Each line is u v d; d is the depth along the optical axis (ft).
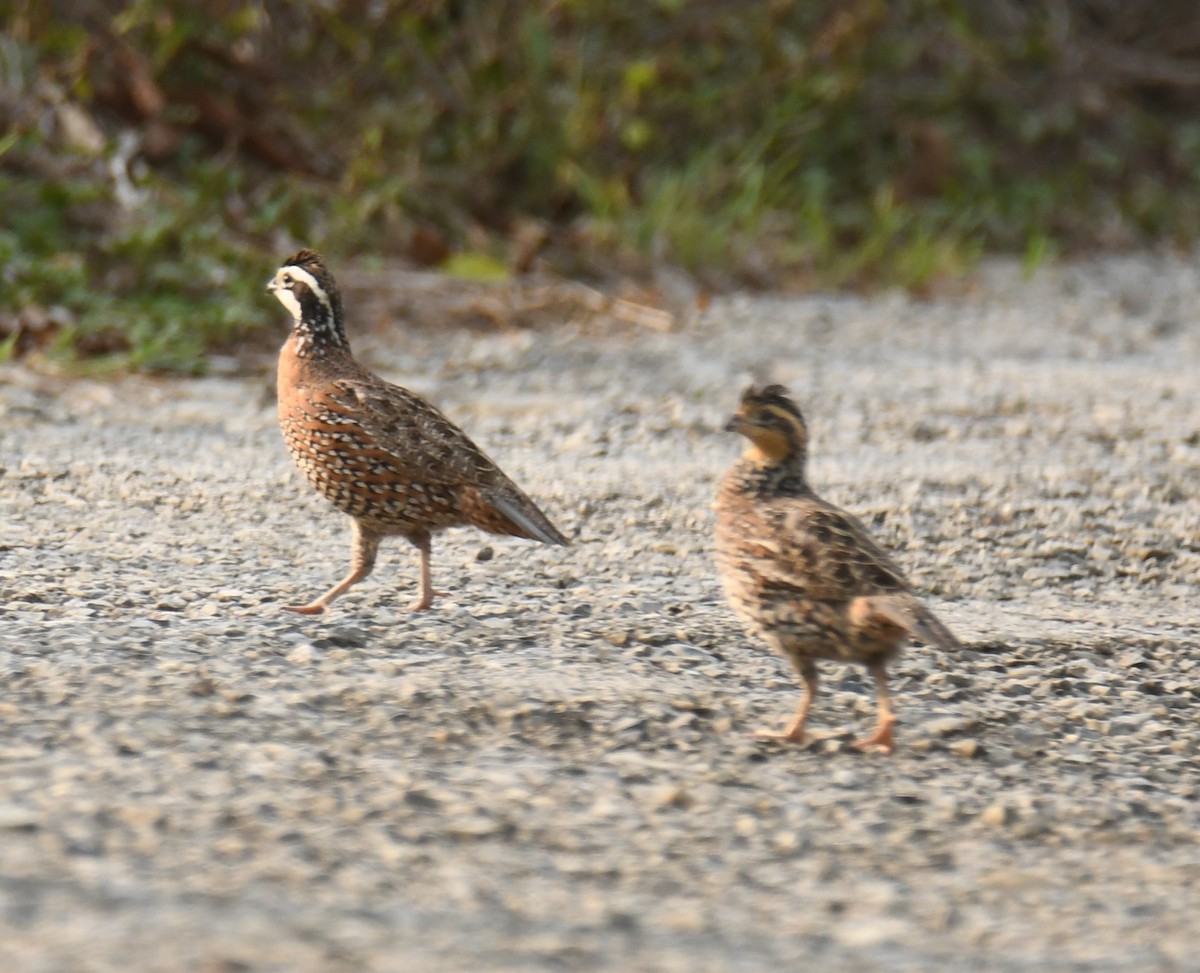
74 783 23.15
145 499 41.65
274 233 70.33
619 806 24.54
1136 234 103.45
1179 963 20.62
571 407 55.52
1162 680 33.01
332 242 70.90
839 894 22.27
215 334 60.18
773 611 27.58
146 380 55.77
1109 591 39.11
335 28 80.94
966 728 29.37
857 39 93.04
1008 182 102.32
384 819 23.17
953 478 47.62
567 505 43.42
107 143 68.59
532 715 27.71
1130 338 73.36
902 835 24.54
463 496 33.47
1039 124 104.58
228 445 48.14
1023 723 29.94
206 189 67.97
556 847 22.94
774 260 82.99
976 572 39.70
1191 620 37.01
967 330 73.51
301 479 44.42
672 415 54.90
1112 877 23.59
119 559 36.37
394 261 72.90
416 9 81.76
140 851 21.25
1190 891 23.24
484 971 18.71
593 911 20.89
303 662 29.53
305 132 79.15
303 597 34.35
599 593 36.04
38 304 58.39
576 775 25.61
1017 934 21.31
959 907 22.12
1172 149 112.57
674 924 20.71
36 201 65.92
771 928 20.92
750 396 28.86
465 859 22.18
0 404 50.62
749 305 75.61
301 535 39.50
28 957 18.01
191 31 75.92
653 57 88.33
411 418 33.47
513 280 73.15
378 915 20.01
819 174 90.48
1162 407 58.59
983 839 24.68
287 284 34.42
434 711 27.55
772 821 24.61
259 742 25.52
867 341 69.82
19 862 20.48
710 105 89.51
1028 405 58.18
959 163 98.07
